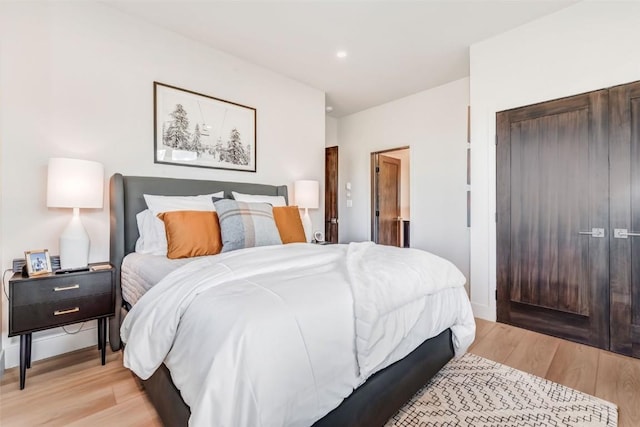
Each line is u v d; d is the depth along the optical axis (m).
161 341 1.14
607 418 1.44
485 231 2.83
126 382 1.74
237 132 3.13
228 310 0.99
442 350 1.81
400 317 1.37
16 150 1.97
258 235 2.26
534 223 2.54
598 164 2.23
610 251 2.19
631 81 2.10
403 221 5.52
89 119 2.25
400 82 3.80
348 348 1.13
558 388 1.69
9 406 1.51
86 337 2.22
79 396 1.60
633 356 2.09
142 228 2.31
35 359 2.01
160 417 1.37
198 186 2.75
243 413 0.83
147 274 1.74
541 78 2.49
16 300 1.65
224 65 3.03
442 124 3.93
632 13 2.09
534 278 2.54
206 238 2.16
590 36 2.26
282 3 2.31
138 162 2.49
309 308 1.05
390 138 4.52
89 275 1.88
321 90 4.02
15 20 1.97
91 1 2.25
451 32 2.71
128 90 2.43
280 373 0.90
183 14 2.43
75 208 1.99
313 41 2.84
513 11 2.41
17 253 1.98
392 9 2.39
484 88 2.82
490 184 2.79
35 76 2.04
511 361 2.02
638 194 2.08
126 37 2.42
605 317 2.21
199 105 2.84
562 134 2.39
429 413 1.48
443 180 3.93
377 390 1.29
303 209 3.68
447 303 1.77
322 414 1.02
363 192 4.93
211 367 0.87
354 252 1.80
